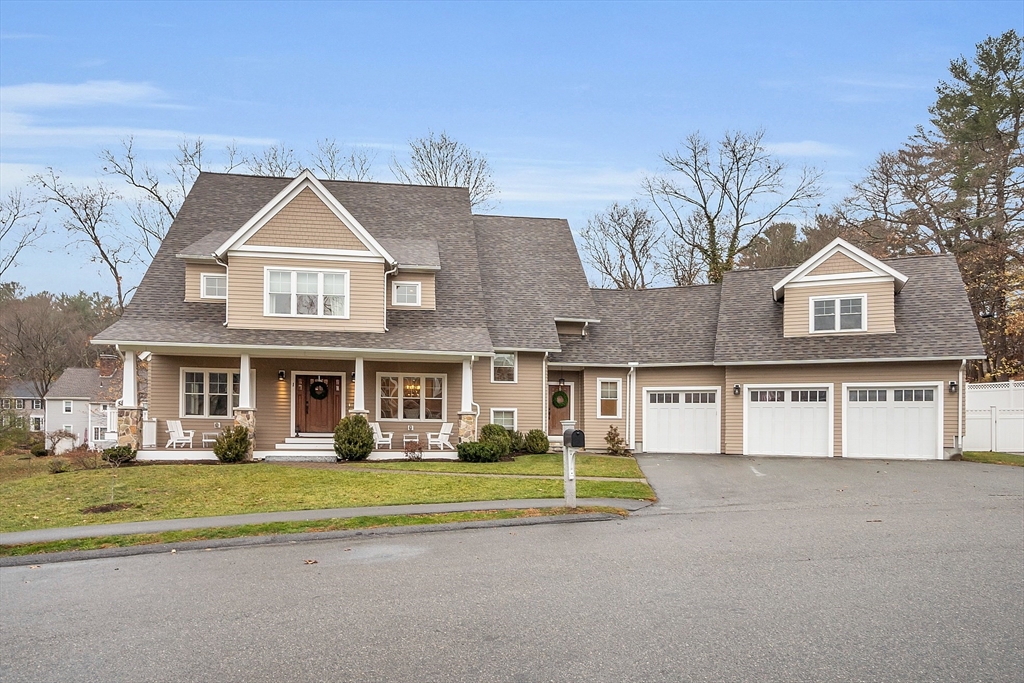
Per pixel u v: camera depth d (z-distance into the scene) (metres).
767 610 7.85
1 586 9.80
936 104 42.97
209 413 24.98
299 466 21.11
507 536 12.45
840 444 25.30
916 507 14.51
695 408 27.84
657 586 8.88
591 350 28.88
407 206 30.45
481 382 27.25
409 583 9.29
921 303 25.83
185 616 8.07
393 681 6.13
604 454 26.50
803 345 25.97
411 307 26.53
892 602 8.08
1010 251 34.34
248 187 29.22
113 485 16.23
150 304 24.33
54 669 6.55
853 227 42.22
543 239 32.38
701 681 6.04
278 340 23.39
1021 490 16.58
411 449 24.62
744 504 15.52
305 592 8.97
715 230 47.50
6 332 57.97
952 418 23.97
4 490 17.72
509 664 6.45
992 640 6.88
